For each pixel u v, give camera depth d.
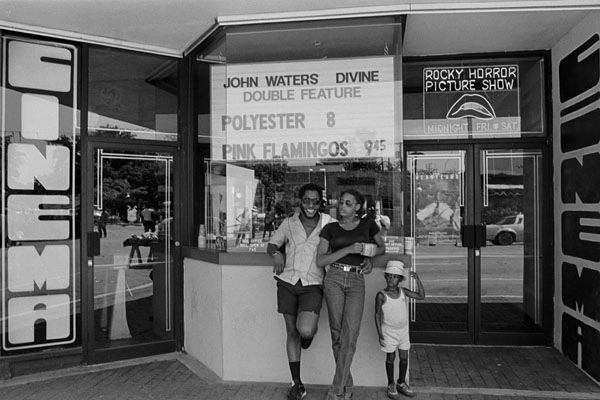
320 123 4.48
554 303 5.16
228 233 4.56
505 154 5.38
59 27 4.50
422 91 5.48
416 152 5.50
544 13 4.27
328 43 4.43
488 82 5.39
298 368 3.88
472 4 4.09
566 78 4.82
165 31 4.63
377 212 4.36
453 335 5.37
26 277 4.51
